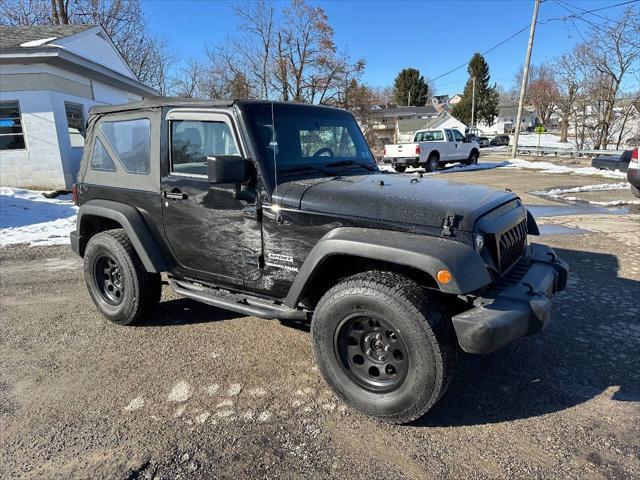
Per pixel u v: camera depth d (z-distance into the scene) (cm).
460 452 249
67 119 1431
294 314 306
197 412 287
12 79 1273
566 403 291
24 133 1307
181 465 241
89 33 1634
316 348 290
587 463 238
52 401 301
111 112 407
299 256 304
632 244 665
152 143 369
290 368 340
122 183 400
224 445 256
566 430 265
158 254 383
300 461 243
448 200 285
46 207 1055
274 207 307
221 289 360
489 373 328
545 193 1200
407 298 253
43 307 472
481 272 252
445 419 278
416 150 1959
